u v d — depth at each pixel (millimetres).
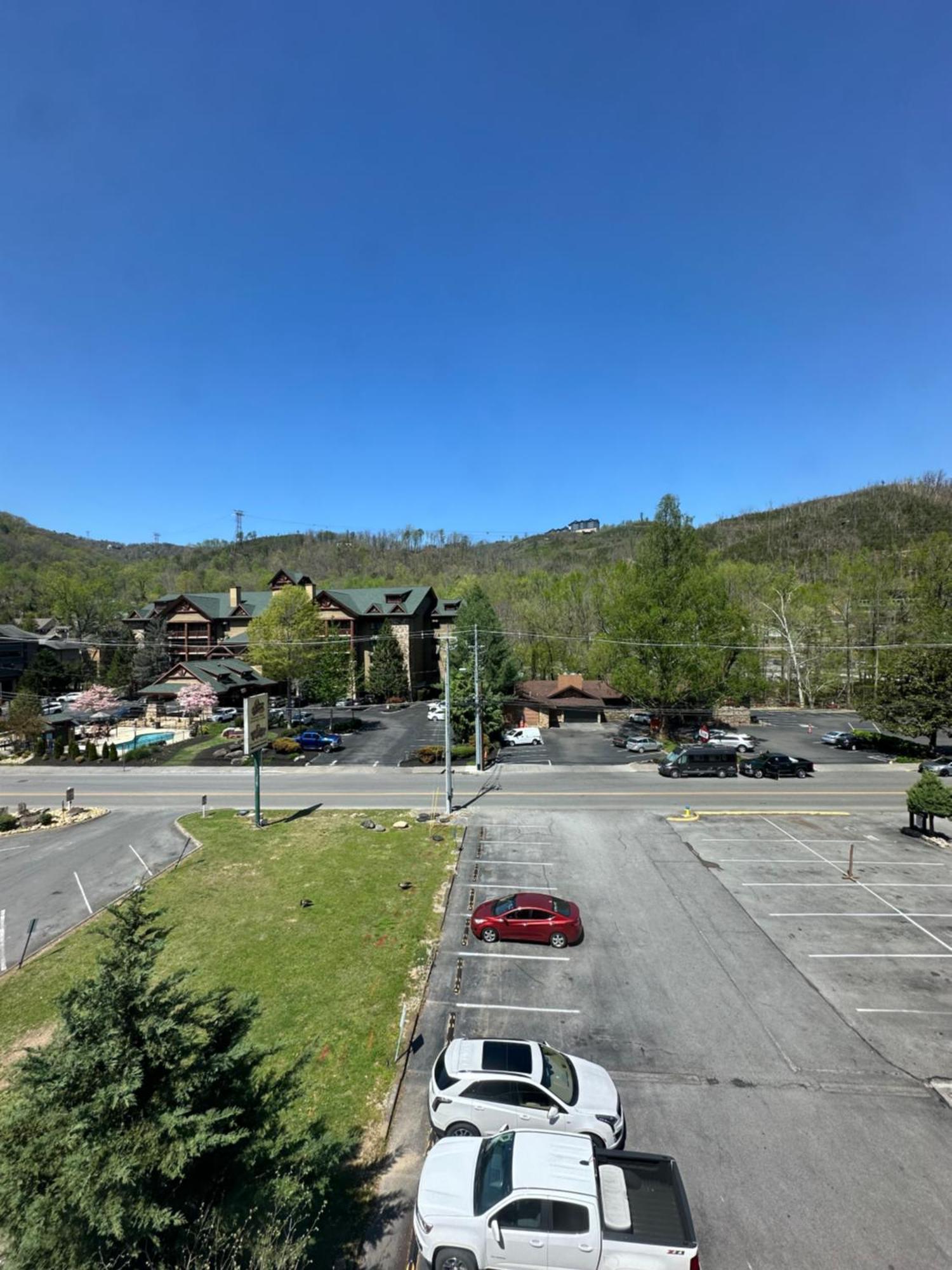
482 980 18188
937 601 56031
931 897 23484
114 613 102750
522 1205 9203
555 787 40500
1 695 75188
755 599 82875
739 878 25422
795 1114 13109
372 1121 12969
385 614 77375
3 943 20969
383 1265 9812
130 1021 8328
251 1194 8617
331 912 22578
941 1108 13320
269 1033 15844
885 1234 10367
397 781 42594
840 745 52469
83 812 35969
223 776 44781
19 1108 7875
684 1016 16500
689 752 43125
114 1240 7387
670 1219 9258
